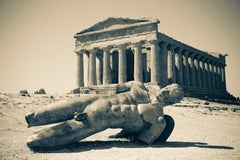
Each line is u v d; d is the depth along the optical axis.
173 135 16.11
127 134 13.77
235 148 12.06
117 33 58.81
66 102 11.28
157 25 54.03
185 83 62.44
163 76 54.88
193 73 66.25
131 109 11.73
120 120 11.43
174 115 27.67
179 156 9.73
